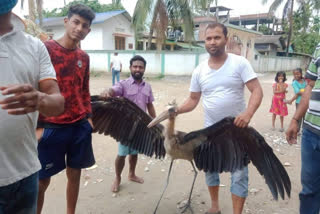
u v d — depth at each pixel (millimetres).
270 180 3021
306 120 2822
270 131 7289
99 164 5176
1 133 1727
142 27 20016
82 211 3732
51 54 2922
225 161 3193
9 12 1684
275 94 7266
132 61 4090
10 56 1707
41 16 15656
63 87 3006
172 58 20516
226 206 3885
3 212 1895
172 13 19391
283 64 32594
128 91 4121
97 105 3713
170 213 3727
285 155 5641
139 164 5242
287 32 35719
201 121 8156
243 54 26203
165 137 3357
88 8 3002
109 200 4016
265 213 3699
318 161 2775
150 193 4230
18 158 1855
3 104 1466
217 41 2998
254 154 3043
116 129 3857
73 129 3191
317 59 2711
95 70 23156
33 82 1872
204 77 3232
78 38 3010
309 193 2910
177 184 4516
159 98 11922
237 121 2768
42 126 3031
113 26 25172
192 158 3400
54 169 3156
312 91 2744
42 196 3176
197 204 3943
